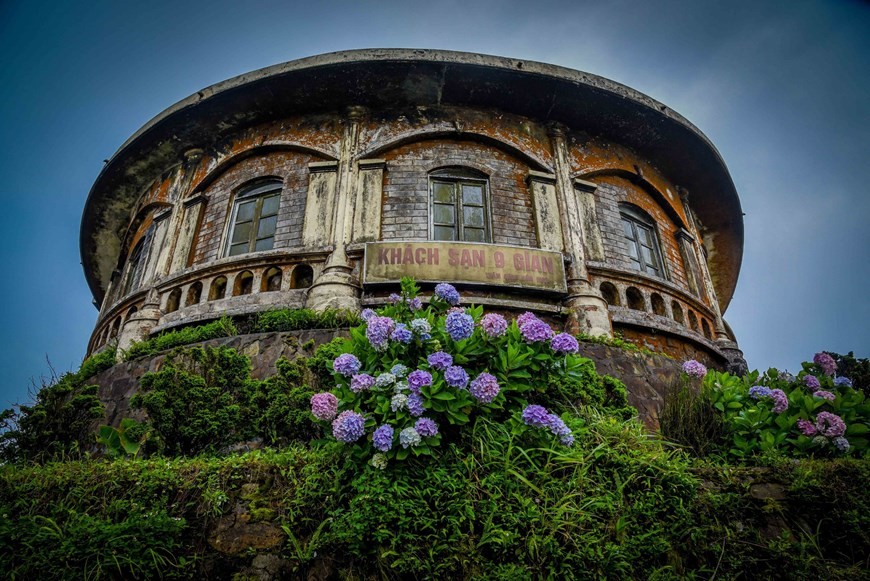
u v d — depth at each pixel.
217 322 7.40
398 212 9.18
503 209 9.48
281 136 10.30
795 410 4.69
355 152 9.68
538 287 8.38
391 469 3.33
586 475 3.35
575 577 2.90
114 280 13.22
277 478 3.49
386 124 10.02
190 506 3.32
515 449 3.48
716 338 10.92
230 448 4.75
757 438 4.54
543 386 3.93
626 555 2.99
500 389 3.65
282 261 8.74
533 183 9.73
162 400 4.29
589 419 4.16
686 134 10.91
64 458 4.78
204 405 4.43
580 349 6.97
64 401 6.02
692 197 12.69
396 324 3.91
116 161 11.40
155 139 10.84
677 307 10.09
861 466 3.57
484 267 8.30
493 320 3.91
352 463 3.40
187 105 10.08
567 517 3.11
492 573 2.89
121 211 12.93
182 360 4.82
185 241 10.02
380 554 3.00
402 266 8.16
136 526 3.05
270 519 3.29
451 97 10.09
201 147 11.11
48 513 3.32
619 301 9.20
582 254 9.20
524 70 9.52
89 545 2.93
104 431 4.14
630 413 5.00
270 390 4.68
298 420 4.47
